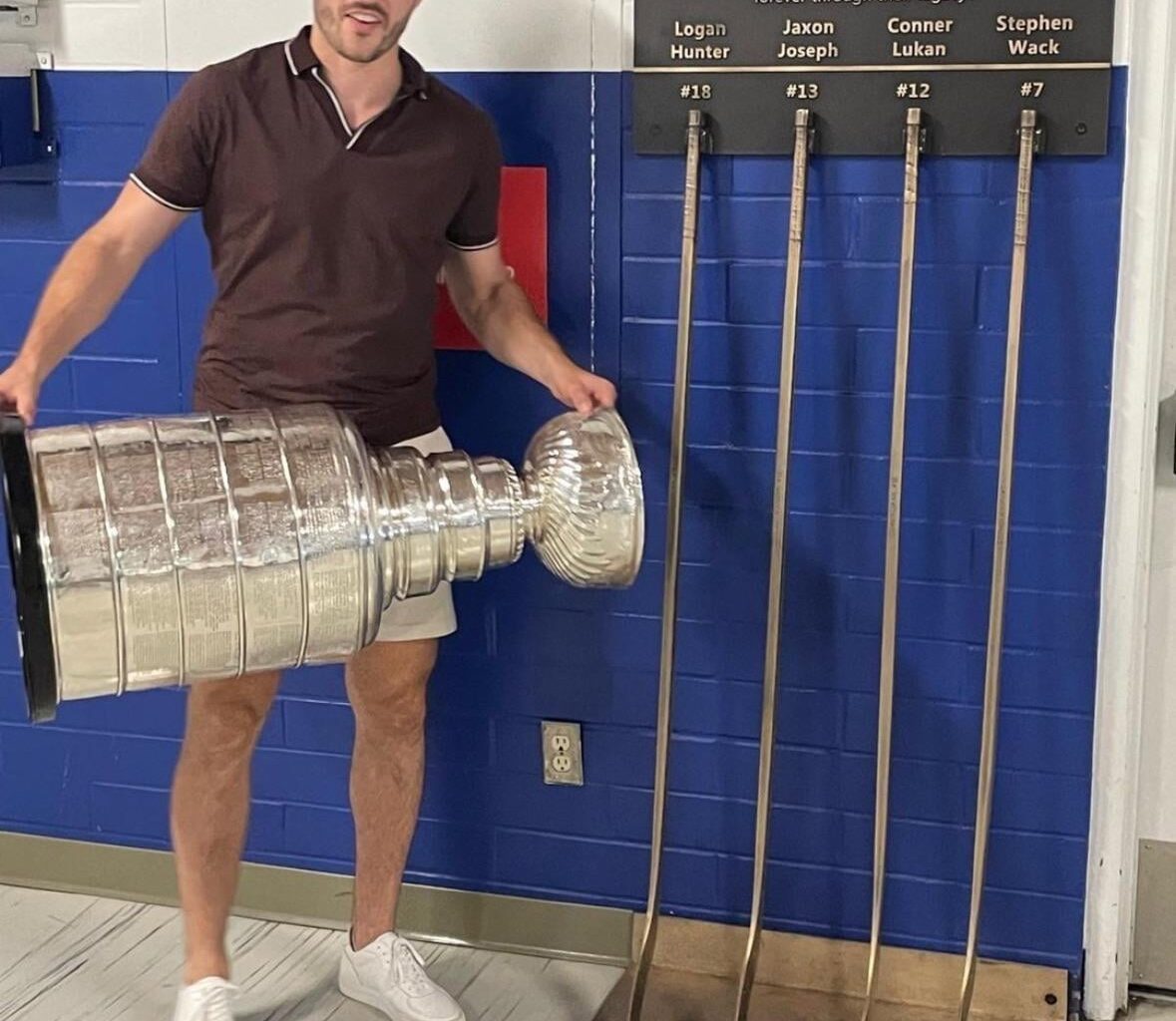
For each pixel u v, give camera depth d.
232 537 2.07
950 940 2.71
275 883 2.99
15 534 1.99
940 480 2.55
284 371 2.35
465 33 2.58
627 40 2.53
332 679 2.87
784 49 2.46
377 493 2.17
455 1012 2.65
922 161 2.45
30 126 2.73
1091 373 2.46
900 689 2.64
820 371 2.56
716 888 2.80
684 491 2.65
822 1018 2.70
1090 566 2.52
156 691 2.96
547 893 2.88
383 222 2.31
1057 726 2.59
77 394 2.85
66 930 2.96
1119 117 2.37
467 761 2.87
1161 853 2.71
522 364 2.46
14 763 3.06
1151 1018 2.71
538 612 2.77
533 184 2.61
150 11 2.67
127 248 2.32
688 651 2.72
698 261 2.58
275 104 2.28
